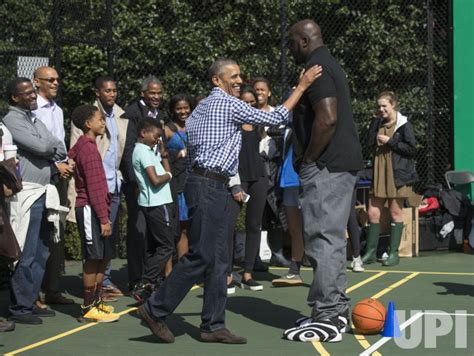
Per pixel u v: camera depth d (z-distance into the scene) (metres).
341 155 6.99
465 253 11.80
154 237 8.53
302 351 6.79
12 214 7.60
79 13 10.41
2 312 8.39
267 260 11.17
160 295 6.98
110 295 8.89
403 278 9.97
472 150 12.33
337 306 7.22
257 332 7.45
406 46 13.25
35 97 7.76
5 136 7.35
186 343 7.09
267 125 6.95
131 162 9.03
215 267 7.01
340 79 7.01
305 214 7.12
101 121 7.98
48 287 8.62
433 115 12.65
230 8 13.26
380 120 10.93
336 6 13.33
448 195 11.95
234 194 8.84
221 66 7.12
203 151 6.92
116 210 9.00
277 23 13.20
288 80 12.95
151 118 8.54
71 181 8.84
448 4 12.59
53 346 7.07
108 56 11.02
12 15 9.33
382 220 11.50
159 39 13.16
